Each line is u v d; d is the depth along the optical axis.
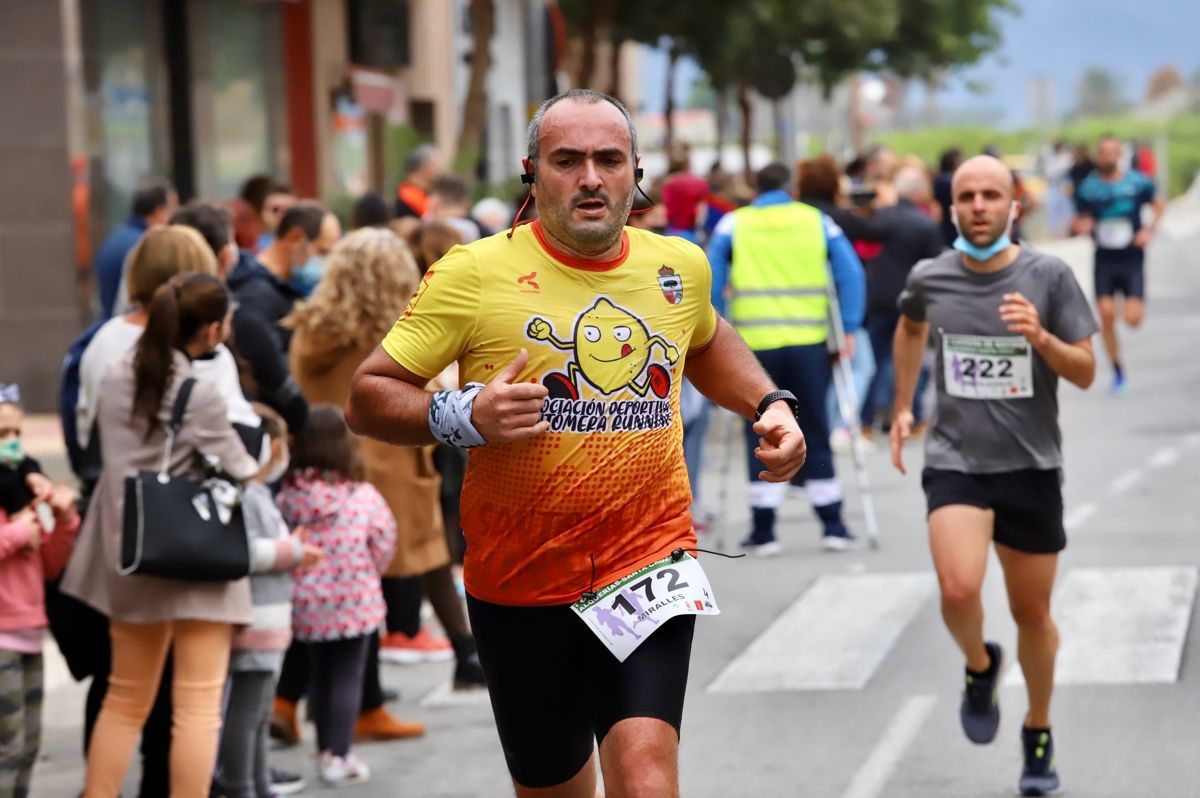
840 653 15.29
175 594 10.32
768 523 19.95
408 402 7.42
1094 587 16.98
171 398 10.32
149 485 10.16
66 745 13.77
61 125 30.48
